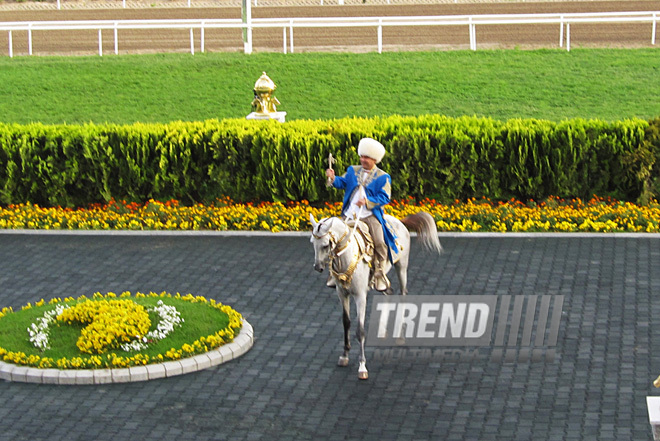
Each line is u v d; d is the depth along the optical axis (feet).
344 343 35.27
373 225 35.19
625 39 96.12
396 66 85.46
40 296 42.91
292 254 48.34
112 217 54.39
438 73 83.46
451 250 48.32
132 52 96.02
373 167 35.53
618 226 51.72
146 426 31.14
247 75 84.12
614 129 55.36
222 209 54.75
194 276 45.27
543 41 96.53
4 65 87.81
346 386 33.76
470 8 112.37
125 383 34.12
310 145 55.26
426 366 35.22
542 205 55.26
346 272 33.27
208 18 110.32
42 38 104.47
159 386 33.88
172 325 37.22
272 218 53.31
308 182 55.67
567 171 55.47
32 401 32.89
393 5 116.98
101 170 56.80
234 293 42.88
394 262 35.91
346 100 78.23
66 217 54.70
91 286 44.16
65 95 80.33
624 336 37.47
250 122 58.29
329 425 31.04
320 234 31.55
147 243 50.70
